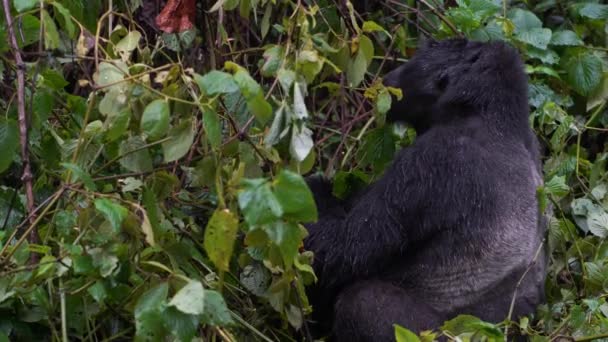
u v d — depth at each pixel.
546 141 5.34
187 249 3.82
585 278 4.68
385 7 5.59
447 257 4.21
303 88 3.69
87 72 4.40
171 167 4.01
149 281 3.54
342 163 4.81
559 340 4.27
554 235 4.70
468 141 4.27
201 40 4.78
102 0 4.79
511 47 4.57
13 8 3.90
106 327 3.86
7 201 3.99
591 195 5.15
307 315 4.29
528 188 4.30
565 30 5.70
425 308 4.20
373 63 5.54
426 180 4.21
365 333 4.13
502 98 4.40
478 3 5.38
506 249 4.20
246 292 4.11
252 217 3.03
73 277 3.60
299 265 3.70
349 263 4.23
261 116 3.36
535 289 4.34
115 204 3.33
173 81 3.60
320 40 3.89
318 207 4.52
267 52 3.86
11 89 4.04
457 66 4.50
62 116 4.28
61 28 4.41
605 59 5.80
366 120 5.28
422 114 4.61
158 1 4.55
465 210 4.18
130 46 3.81
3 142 3.72
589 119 5.64
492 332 3.68
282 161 3.99
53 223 3.64
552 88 5.71
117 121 3.49
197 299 3.12
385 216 4.23
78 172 3.37
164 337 3.25
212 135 3.38
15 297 3.57
